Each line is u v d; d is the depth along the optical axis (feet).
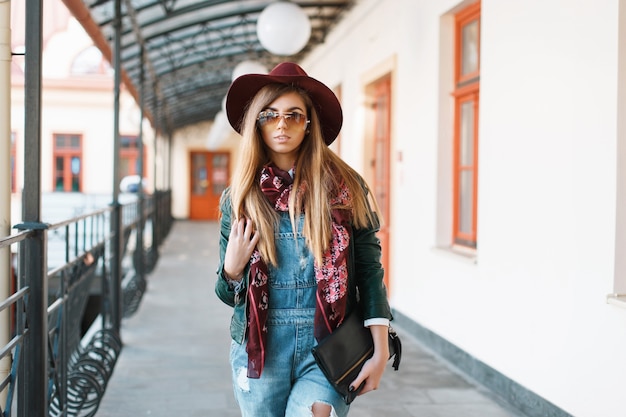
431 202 17.25
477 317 14.20
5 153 9.40
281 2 21.40
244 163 6.01
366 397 13.08
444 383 14.05
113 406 12.75
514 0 12.56
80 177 59.06
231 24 30.12
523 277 12.20
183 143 78.95
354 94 26.96
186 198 79.10
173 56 37.06
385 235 23.07
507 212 12.85
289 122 6.03
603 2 9.84
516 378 12.44
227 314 22.43
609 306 9.71
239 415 12.28
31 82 9.25
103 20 22.33
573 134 10.61
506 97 12.89
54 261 33.58
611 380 9.66
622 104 9.55
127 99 58.34
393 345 6.15
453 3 15.84
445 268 16.11
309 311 5.85
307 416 5.66
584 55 10.32
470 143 16.22
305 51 37.60
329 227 5.82
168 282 30.01
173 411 12.48
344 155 29.32
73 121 58.95
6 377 9.18
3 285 9.50
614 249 9.61
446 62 16.88
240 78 6.12
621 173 9.57
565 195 10.83
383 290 6.00
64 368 11.37
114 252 18.04
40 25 9.30
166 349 17.43
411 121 19.04
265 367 5.85
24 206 9.21
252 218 5.84
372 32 23.82
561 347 10.94
